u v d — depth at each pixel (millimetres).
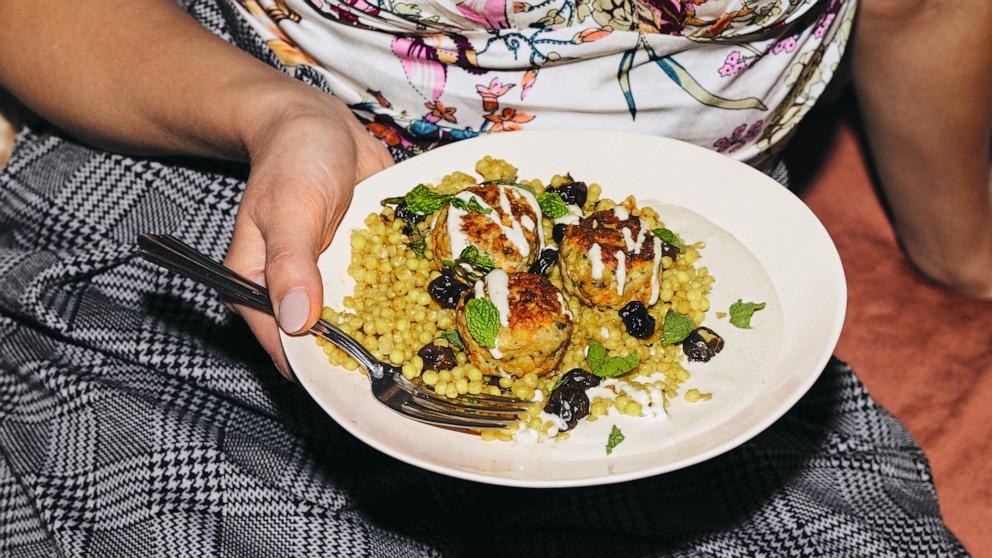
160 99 648
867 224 1080
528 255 588
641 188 619
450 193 614
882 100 808
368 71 649
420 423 514
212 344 656
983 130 814
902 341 973
